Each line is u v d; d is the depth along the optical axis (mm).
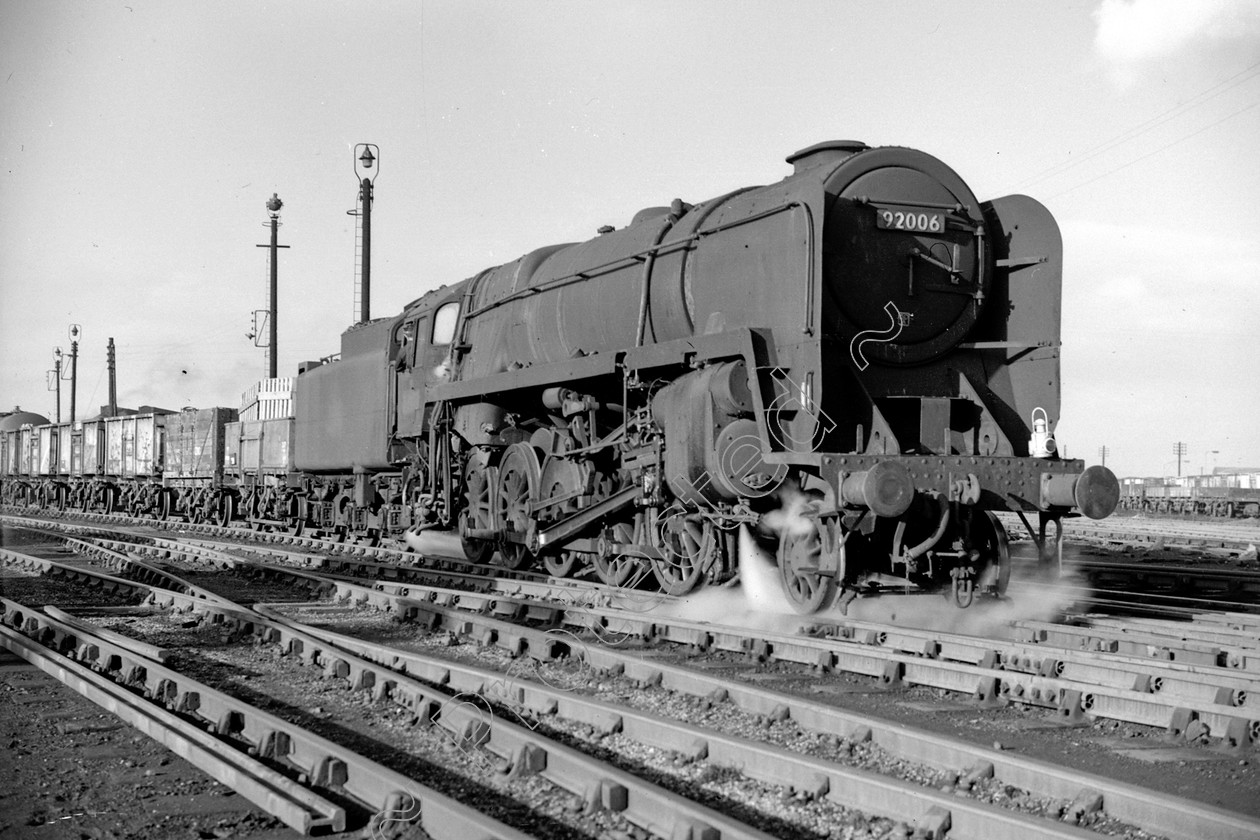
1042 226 10023
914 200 9719
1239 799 4926
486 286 15984
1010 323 10266
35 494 47219
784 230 9555
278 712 6652
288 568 14594
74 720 6387
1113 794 4547
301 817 4469
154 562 17281
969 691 6918
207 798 4973
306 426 22281
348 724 6359
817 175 9594
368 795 4852
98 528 27438
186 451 32688
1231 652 7984
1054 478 9211
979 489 8984
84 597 12875
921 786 4641
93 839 4473
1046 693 6555
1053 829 4012
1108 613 11109
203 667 8141
